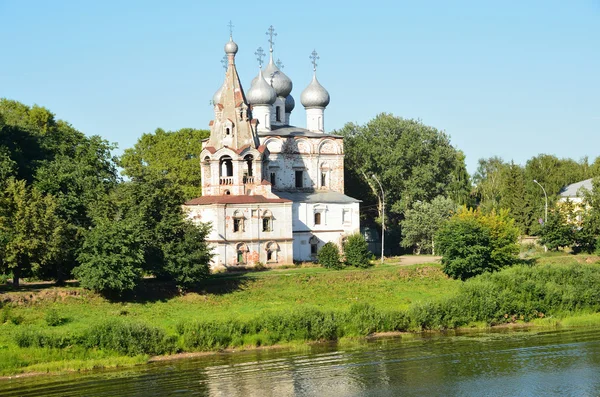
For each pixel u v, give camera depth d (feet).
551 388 222.69
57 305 274.16
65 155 390.63
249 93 417.08
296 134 414.62
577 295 308.19
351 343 265.54
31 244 278.26
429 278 346.13
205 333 254.06
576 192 476.54
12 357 231.91
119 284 278.67
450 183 476.95
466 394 217.36
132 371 233.14
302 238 393.91
